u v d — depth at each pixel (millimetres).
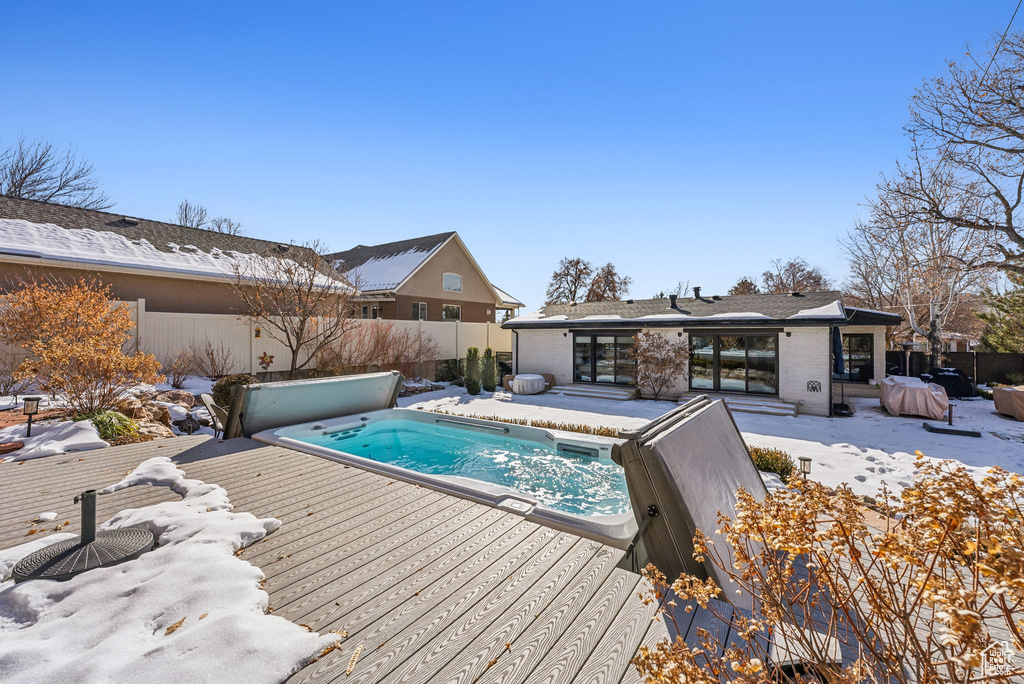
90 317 7469
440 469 6746
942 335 20109
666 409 11867
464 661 1967
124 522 3322
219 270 13164
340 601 2398
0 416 6523
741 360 12312
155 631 2105
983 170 13328
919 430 9117
